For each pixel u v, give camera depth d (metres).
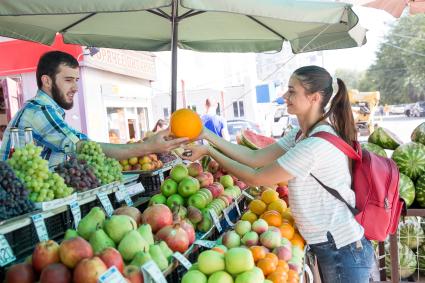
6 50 7.80
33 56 7.73
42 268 1.42
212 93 13.85
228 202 2.77
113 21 3.70
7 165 1.65
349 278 2.22
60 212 1.80
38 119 2.50
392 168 2.35
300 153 2.16
